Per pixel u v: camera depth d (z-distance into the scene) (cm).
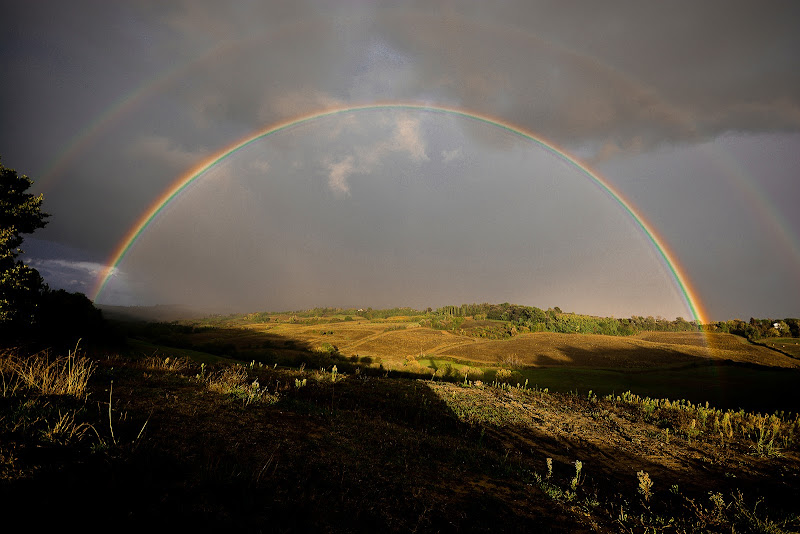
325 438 789
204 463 516
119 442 515
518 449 1209
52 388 662
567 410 2044
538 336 11762
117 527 356
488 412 1670
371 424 1066
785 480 1126
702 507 833
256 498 469
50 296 2862
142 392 827
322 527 450
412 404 1598
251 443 648
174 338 7750
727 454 1386
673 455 1316
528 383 4428
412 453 862
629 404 2544
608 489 901
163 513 393
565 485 871
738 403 3484
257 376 1773
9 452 422
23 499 360
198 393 920
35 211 1989
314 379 1956
